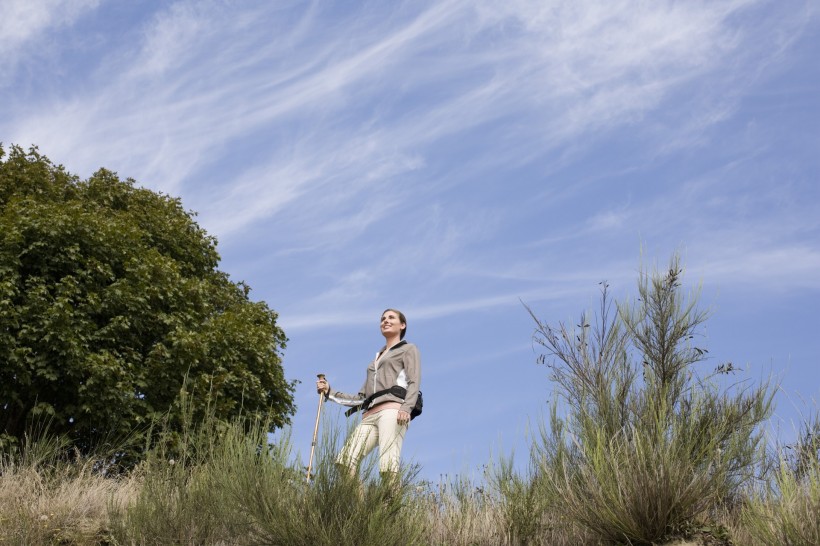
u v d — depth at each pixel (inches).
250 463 233.9
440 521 260.4
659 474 232.8
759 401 262.4
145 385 523.8
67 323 510.3
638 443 241.3
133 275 577.3
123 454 375.6
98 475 298.7
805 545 193.6
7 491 262.1
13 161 634.2
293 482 230.5
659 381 280.1
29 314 508.7
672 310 286.4
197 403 536.1
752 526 213.5
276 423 609.9
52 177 655.1
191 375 559.8
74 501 259.9
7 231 538.6
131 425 503.8
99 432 516.4
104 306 543.2
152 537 232.2
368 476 223.5
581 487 248.7
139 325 564.4
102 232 570.6
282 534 215.5
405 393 243.3
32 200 569.0
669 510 226.7
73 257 546.0
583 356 282.8
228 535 233.3
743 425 258.4
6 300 494.6
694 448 253.4
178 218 720.3
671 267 292.2
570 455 262.4
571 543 248.2
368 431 243.9
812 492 204.2
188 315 595.2
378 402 242.2
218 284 730.2
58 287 530.3
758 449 248.7
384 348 259.6
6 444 472.7
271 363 631.8
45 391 531.2
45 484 273.3
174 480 249.8
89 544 232.5
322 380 258.8
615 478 237.8
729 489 248.2
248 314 688.4
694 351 282.5
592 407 273.3
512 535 254.7
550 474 256.1
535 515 257.3
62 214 561.9
